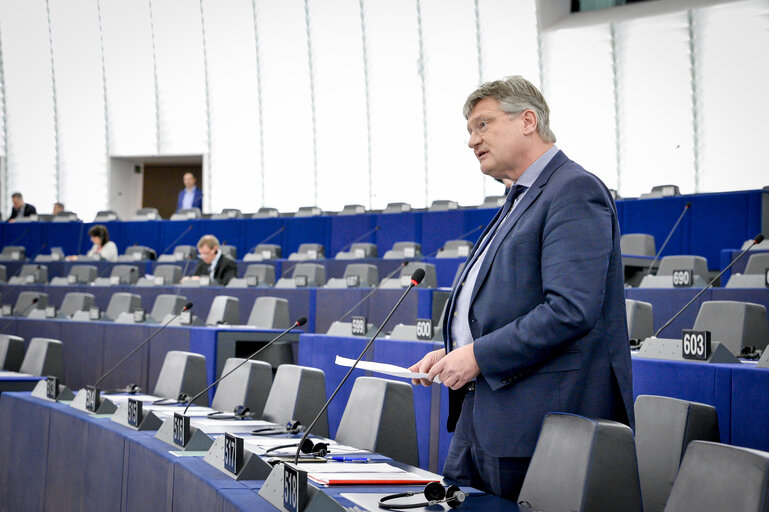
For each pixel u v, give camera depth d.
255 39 15.37
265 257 9.26
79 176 16.47
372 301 6.53
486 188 13.79
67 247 12.11
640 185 12.26
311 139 15.17
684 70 11.84
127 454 2.61
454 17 13.85
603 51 12.47
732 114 11.51
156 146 16.08
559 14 12.91
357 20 14.63
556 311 1.69
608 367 1.78
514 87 1.93
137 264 9.68
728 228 8.41
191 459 2.24
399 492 1.74
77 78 16.34
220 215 12.11
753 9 11.23
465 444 1.95
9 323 6.91
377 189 14.66
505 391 1.80
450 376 1.78
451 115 14.02
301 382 3.05
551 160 1.92
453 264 7.85
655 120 12.12
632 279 7.16
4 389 4.45
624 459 1.59
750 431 2.54
